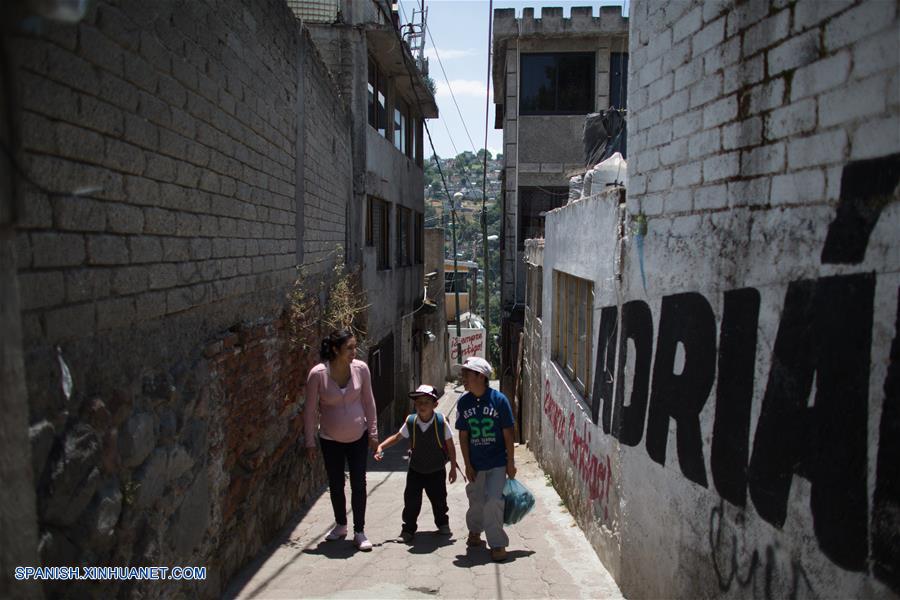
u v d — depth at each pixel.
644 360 4.62
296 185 7.34
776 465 2.98
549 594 4.87
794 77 2.93
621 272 5.22
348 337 5.75
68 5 2.06
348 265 11.34
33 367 2.41
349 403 5.84
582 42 16.38
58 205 2.63
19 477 2.19
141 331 3.42
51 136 2.58
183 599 3.89
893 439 2.28
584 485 6.42
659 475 4.26
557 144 16.56
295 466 6.98
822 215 2.72
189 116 4.12
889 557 2.28
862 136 2.49
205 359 4.31
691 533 3.79
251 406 5.34
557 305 9.07
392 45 13.22
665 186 4.35
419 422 6.16
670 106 4.26
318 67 8.64
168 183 3.78
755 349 3.20
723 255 3.55
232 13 5.02
